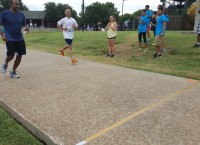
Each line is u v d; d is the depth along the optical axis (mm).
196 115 3969
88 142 3211
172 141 3219
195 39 10938
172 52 9266
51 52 12047
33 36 23625
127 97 4793
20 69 7562
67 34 8297
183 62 8047
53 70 7359
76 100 4648
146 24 9844
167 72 6961
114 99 4684
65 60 9359
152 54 9500
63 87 5488
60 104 4457
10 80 6152
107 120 3801
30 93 5090
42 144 3268
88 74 6758
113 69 7488
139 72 7043
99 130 3502
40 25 74875
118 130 3500
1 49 13719
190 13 19891
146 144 3150
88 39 14961
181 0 27703
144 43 10438
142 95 4910
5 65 6395
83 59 9578
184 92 5113
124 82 5887
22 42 6215
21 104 4477
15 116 4125
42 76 6562
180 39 11211
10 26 5980
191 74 6664
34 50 13125
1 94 5051
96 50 11805
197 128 3551
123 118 3867
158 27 8836
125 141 3223
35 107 4328
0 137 3375
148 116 3934
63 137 3330
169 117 3898
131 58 9266
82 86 5551
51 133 3430
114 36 9820
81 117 3910
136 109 4207
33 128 3639
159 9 8711
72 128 3564
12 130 3572
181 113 4047
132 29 35156
